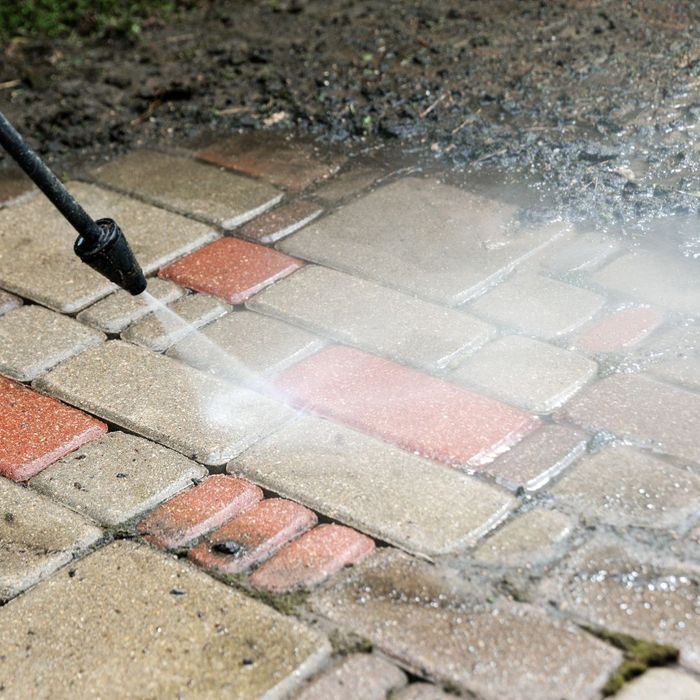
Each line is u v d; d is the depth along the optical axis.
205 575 3.11
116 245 3.34
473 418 3.61
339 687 2.74
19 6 7.56
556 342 3.97
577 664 2.72
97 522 3.35
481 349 3.98
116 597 3.06
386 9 7.07
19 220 5.18
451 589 2.97
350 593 3.00
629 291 4.21
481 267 4.45
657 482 3.26
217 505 3.36
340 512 3.28
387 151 5.48
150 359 4.10
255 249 4.77
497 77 6.01
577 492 3.26
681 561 2.99
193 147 5.73
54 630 2.98
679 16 6.44
